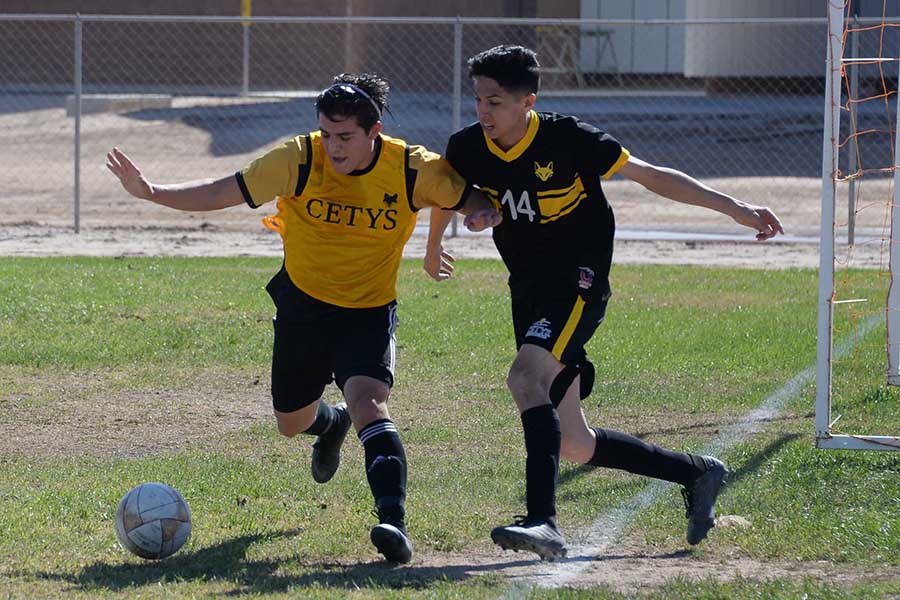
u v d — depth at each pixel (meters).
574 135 17.28
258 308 40.09
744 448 24.08
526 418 16.70
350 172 17.31
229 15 124.06
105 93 119.50
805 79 107.12
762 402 28.50
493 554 18.02
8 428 26.36
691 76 107.38
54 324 37.09
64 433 26.05
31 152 87.19
